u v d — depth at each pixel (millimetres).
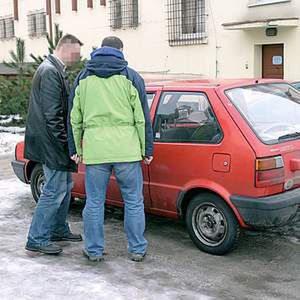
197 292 4312
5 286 4359
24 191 7988
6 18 24938
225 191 4973
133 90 4750
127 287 4375
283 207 4793
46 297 4156
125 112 4766
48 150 4949
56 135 4906
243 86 5418
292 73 13648
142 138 4852
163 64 17172
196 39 15906
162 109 5566
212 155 5043
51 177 5047
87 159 4812
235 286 4453
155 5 17172
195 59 16109
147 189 5629
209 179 5078
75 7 20422
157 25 17203
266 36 14070
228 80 5660
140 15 17750
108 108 4719
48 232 5168
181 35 16469
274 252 5242
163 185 5469
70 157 5023
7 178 9000
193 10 16062
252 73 14578
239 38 14781
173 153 5340
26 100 14680
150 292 4289
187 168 5234
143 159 5000
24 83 14742
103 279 4531
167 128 5465
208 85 5406
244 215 4875
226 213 5012
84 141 4836
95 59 4754
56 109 4895
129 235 5031
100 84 4727
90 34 19953
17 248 5363
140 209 4992
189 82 5723
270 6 13883
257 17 14234
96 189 4898
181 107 5410
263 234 5770
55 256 5121
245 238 5652
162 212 5609
